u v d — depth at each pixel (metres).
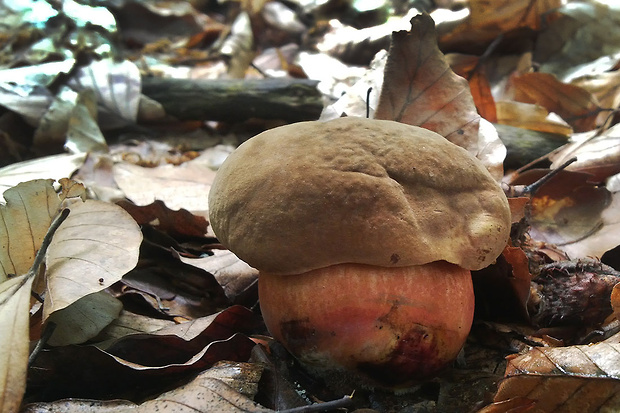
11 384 0.24
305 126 0.27
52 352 0.26
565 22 0.60
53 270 0.28
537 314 0.31
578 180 0.37
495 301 0.32
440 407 0.27
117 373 0.27
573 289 0.31
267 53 0.86
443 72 0.36
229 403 0.25
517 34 0.62
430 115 0.37
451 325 0.27
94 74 0.57
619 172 0.40
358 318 0.26
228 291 0.33
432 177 0.26
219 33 0.97
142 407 0.25
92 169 0.44
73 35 0.74
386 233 0.25
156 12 0.91
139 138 0.57
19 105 0.53
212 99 0.56
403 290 0.26
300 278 0.26
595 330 0.31
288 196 0.25
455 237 0.26
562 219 0.37
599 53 0.59
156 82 0.57
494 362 0.30
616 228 0.36
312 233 0.25
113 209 0.30
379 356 0.26
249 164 0.27
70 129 0.49
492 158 0.36
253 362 0.27
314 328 0.26
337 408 0.26
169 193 0.41
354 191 0.25
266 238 0.26
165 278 0.35
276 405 0.26
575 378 0.25
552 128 0.47
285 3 0.97
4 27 0.74
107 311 0.30
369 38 0.72
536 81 0.50
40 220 0.30
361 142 0.26
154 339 0.28
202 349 0.29
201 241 0.38
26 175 0.41
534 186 0.35
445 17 0.65
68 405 0.25
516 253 0.30
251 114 0.57
